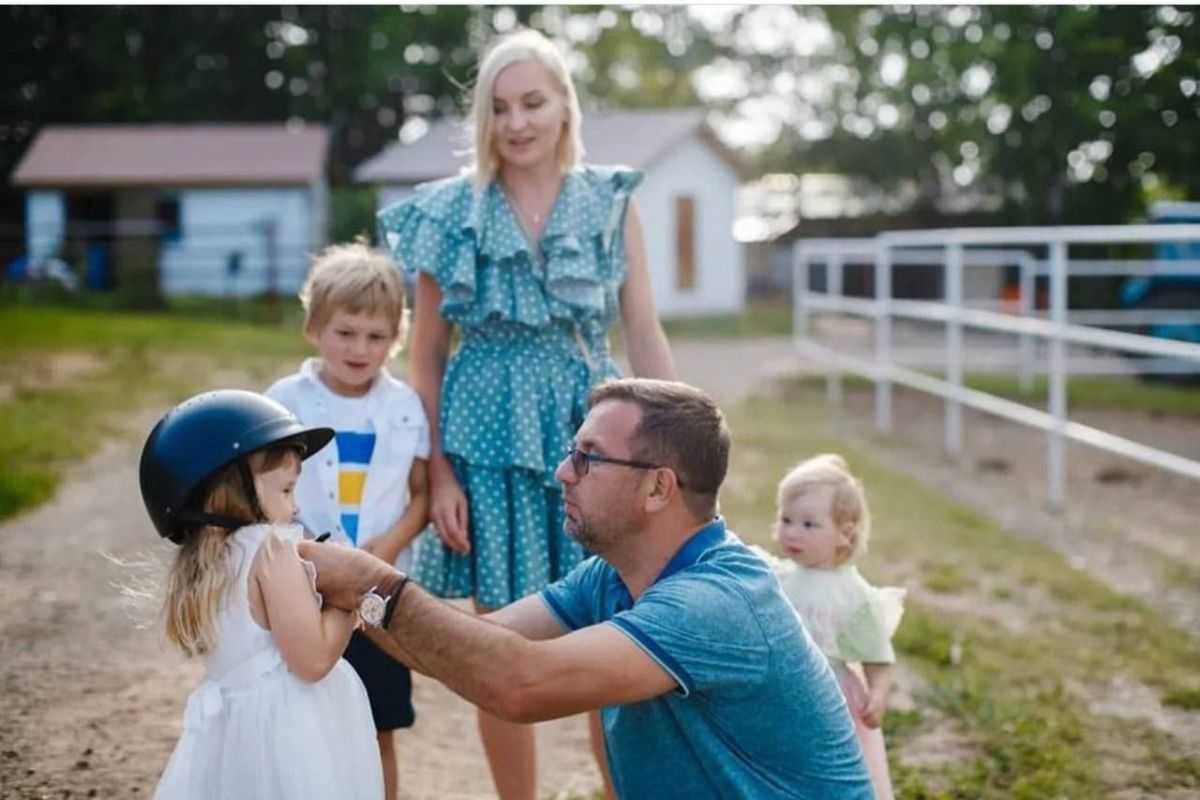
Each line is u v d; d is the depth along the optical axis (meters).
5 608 5.61
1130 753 4.30
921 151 32.81
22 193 34.69
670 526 2.48
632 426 2.44
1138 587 6.47
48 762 3.98
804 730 2.42
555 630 2.71
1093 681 5.00
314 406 3.37
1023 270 14.23
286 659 2.52
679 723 2.41
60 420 10.38
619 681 2.29
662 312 28.16
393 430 3.40
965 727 4.51
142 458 2.59
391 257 3.52
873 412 12.91
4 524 7.15
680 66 42.06
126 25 35.72
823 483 3.51
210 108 37.03
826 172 35.59
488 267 3.47
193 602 2.52
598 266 3.50
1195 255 16.30
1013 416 8.88
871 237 33.91
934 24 31.70
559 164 3.53
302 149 30.73
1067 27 26.81
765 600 2.42
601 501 2.46
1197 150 26.47
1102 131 27.20
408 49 37.78
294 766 2.51
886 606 3.52
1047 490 8.98
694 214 28.62
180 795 2.53
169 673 4.86
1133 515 8.19
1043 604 6.06
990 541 7.25
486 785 4.10
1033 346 16.97
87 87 35.66
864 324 25.86
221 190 30.19
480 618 2.43
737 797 2.39
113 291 25.62
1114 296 23.61
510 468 3.47
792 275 35.78
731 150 28.72
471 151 3.66
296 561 2.55
